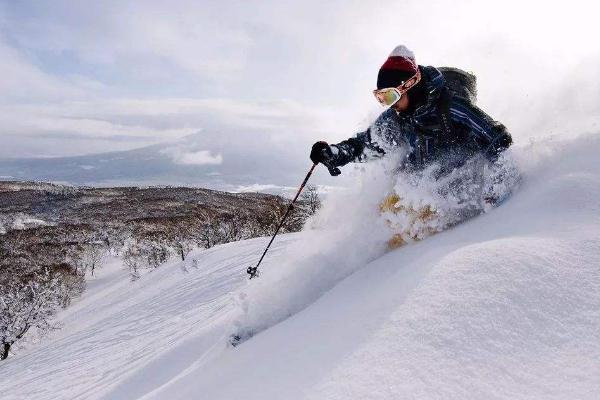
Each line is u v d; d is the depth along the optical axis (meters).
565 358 1.17
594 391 1.05
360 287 2.22
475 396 1.14
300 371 1.58
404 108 2.59
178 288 15.31
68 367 10.48
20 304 26.58
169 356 4.31
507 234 1.93
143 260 41.88
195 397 2.06
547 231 1.80
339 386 1.35
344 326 1.74
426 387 1.21
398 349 1.38
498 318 1.36
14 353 25.19
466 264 1.67
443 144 2.58
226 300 8.40
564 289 1.39
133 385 4.07
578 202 1.97
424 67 2.54
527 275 1.49
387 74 2.45
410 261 2.14
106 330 13.98
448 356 1.29
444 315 1.44
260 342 2.33
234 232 35.75
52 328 25.38
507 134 2.42
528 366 1.18
